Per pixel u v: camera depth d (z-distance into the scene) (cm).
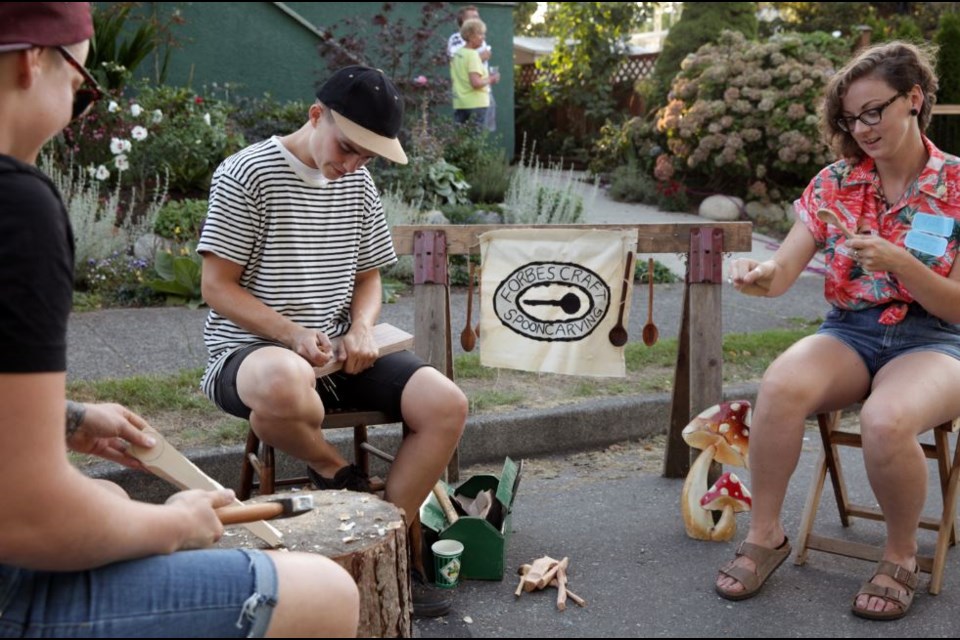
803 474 422
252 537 249
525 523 367
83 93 166
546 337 391
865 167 328
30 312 138
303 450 294
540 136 1595
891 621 289
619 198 1150
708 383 393
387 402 307
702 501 348
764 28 1798
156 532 158
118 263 689
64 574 154
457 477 411
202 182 856
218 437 405
